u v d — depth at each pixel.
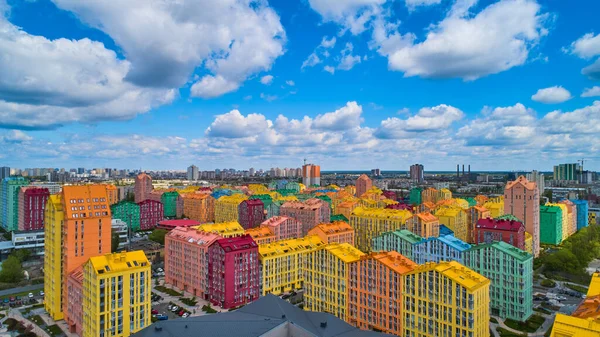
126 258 162.00
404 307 161.50
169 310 198.12
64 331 170.50
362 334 136.88
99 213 184.25
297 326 138.38
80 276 167.50
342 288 184.88
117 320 152.88
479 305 145.88
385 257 175.75
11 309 194.38
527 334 170.75
